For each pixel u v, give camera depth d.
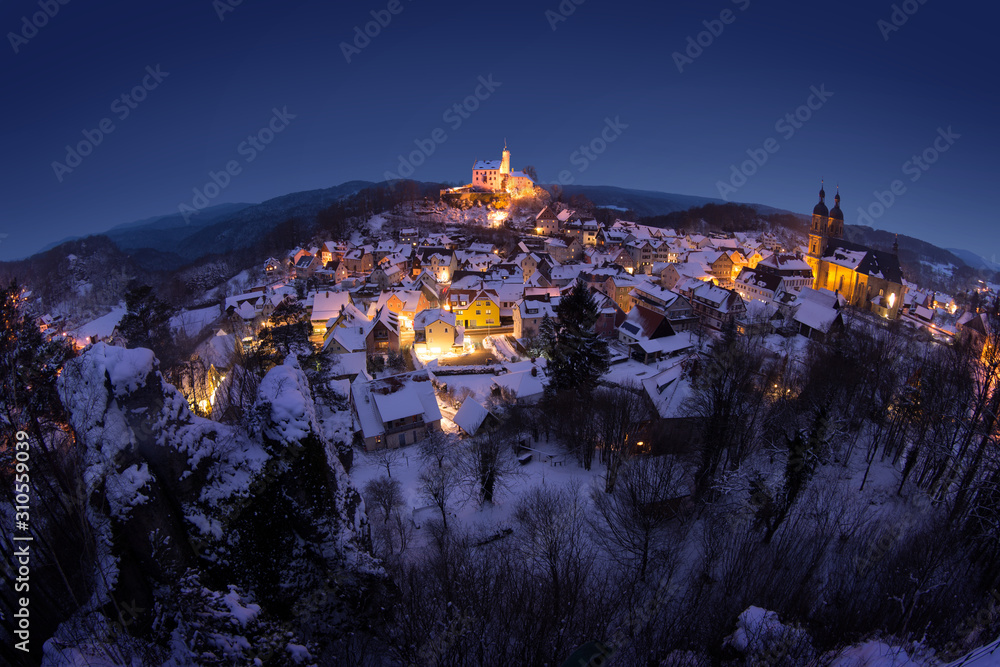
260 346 60.75
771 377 57.50
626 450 45.78
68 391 20.16
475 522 38.72
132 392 19.52
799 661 23.77
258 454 22.58
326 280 137.75
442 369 75.50
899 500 41.91
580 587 29.78
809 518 37.41
